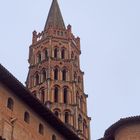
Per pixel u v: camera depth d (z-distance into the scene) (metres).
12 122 39.50
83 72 87.94
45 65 82.94
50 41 86.88
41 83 80.50
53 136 45.22
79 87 83.31
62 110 76.25
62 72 82.75
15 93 41.50
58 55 85.06
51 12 95.88
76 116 76.12
